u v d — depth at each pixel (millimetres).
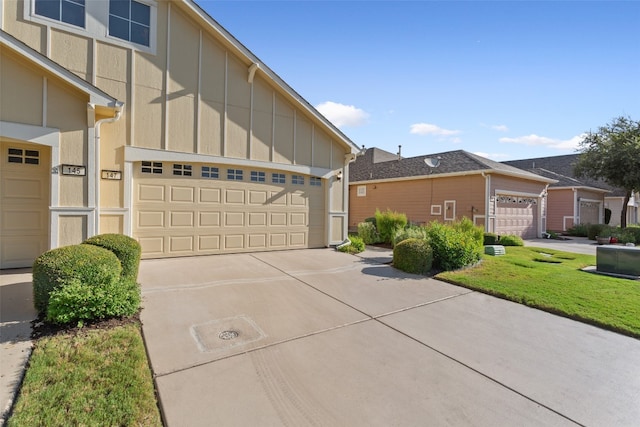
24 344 2949
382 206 18828
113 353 2867
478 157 16359
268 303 4516
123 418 2074
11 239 5770
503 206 14867
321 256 8344
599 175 17375
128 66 6641
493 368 2945
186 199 7469
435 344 3422
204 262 6988
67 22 6070
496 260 8289
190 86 7402
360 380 2676
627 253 6578
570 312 4367
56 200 5531
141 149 6773
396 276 6434
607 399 2510
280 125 8828
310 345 3291
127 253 4770
